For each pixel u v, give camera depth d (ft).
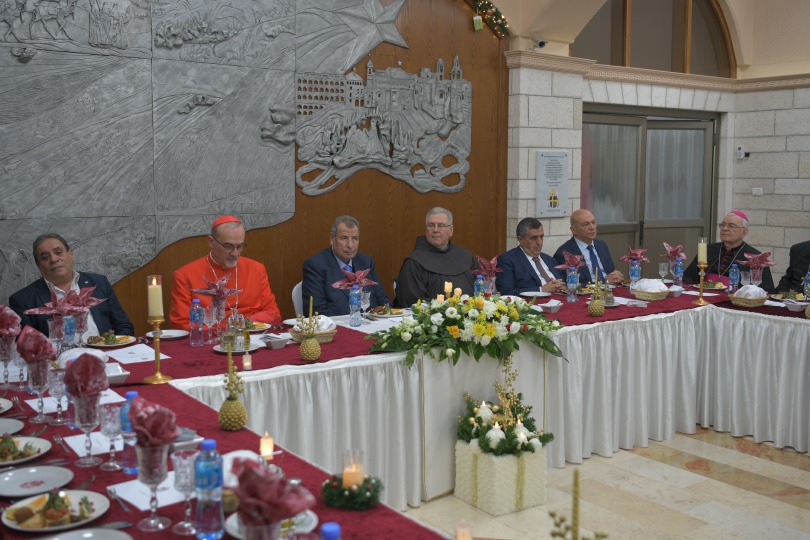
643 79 24.68
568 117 22.62
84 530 5.10
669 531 11.05
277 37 17.49
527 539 10.64
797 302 14.92
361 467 5.82
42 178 14.88
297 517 5.28
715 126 27.50
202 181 16.74
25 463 6.51
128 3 15.52
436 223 16.22
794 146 26.16
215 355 10.77
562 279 17.83
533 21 21.03
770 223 26.91
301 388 10.22
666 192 27.02
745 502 12.09
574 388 13.25
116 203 15.72
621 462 13.70
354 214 19.19
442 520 11.19
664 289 15.62
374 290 15.79
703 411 15.51
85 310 10.11
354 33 18.72
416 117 19.94
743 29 26.96
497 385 12.05
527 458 11.57
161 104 16.08
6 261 14.64
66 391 7.16
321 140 18.38
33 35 14.56
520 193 21.76
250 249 17.62
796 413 14.14
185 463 5.29
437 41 20.24
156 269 16.38
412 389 11.27
